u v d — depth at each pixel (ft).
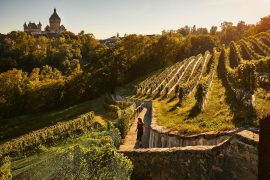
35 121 286.25
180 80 196.54
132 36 367.66
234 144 30.94
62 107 324.19
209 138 56.39
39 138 132.57
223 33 570.87
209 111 85.56
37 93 334.24
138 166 43.91
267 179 25.29
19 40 627.87
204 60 237.66
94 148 40.65
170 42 353.31
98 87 315.37
